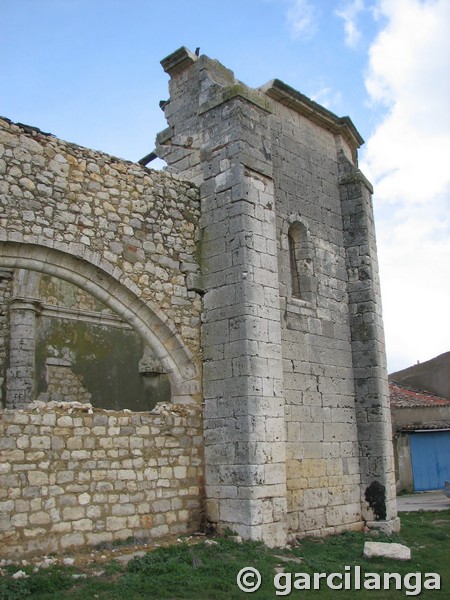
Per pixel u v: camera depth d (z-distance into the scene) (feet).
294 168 40.27
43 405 27.71
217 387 32.83
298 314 37.24
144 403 54.13
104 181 32.01
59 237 29.71
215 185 35.29
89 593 21.75
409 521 44.32
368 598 23.41
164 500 30.71
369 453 39.04
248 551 28.32
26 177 29.19
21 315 45.96
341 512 36.83
